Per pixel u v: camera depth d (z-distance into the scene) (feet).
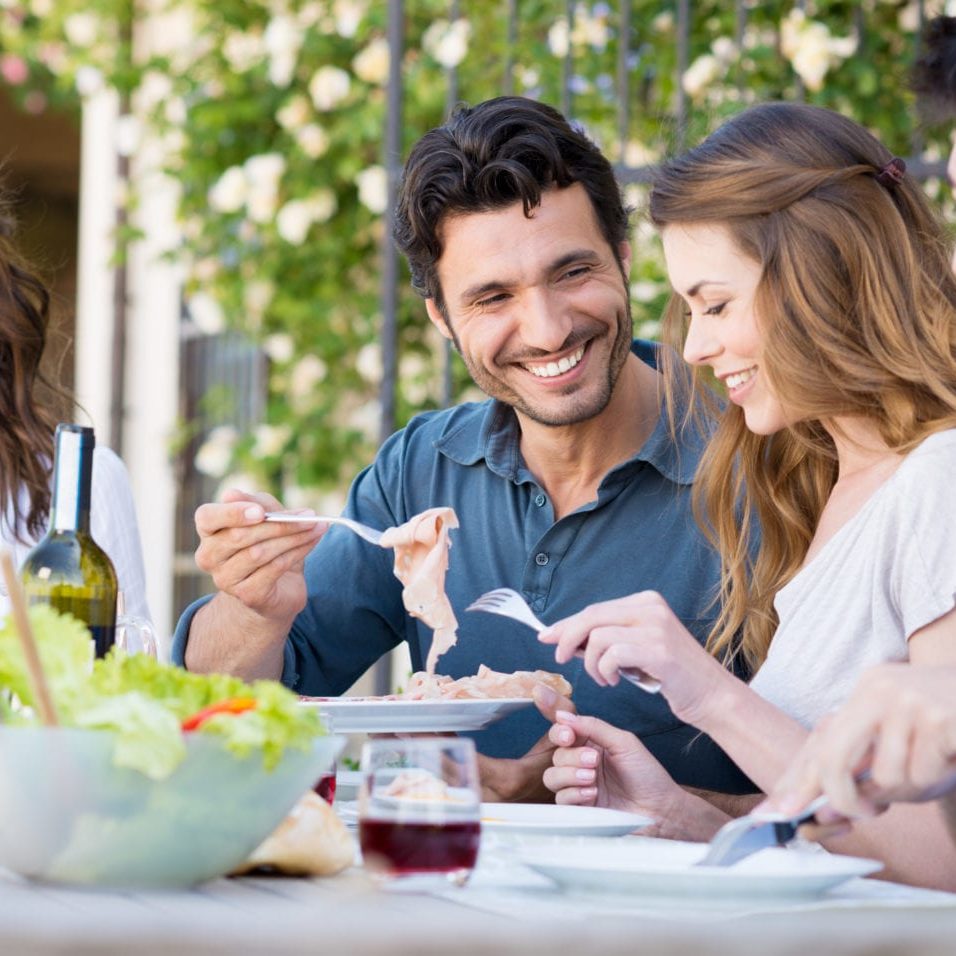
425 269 10.52
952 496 7.95
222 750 5.28
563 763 8.68
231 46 24.16
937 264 8.93
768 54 19.08
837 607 8.34
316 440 23.59
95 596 7.14
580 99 20.26
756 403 8.93
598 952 3.96
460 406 11.78
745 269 8.69
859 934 4.16
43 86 31.22
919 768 5.53
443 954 3.94
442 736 9.04
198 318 24.44
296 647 11.18
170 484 29.37
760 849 5.98
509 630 10.75
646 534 10.69
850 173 8.75
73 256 38.29
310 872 5.94
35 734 5.13
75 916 4.45
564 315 10.07
